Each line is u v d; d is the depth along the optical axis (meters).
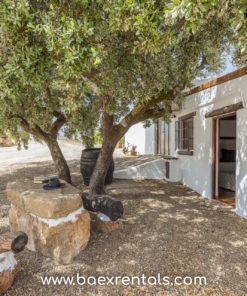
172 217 5.65
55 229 3.74
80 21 3.32
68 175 8.16
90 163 8.30
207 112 7.38
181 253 4.06
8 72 3.38
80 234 4.00
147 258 3.92
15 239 3.26
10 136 7.83
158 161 10.40
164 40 3.23
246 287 3.28
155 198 7.23
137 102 6.07
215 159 7.23
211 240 4.52
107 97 5.42
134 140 17.91
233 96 6.03
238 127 5.85
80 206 4.13
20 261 3.76
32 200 3.90
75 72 3.38
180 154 9.84
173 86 5.18
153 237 4.59
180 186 9.02
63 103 6.03
